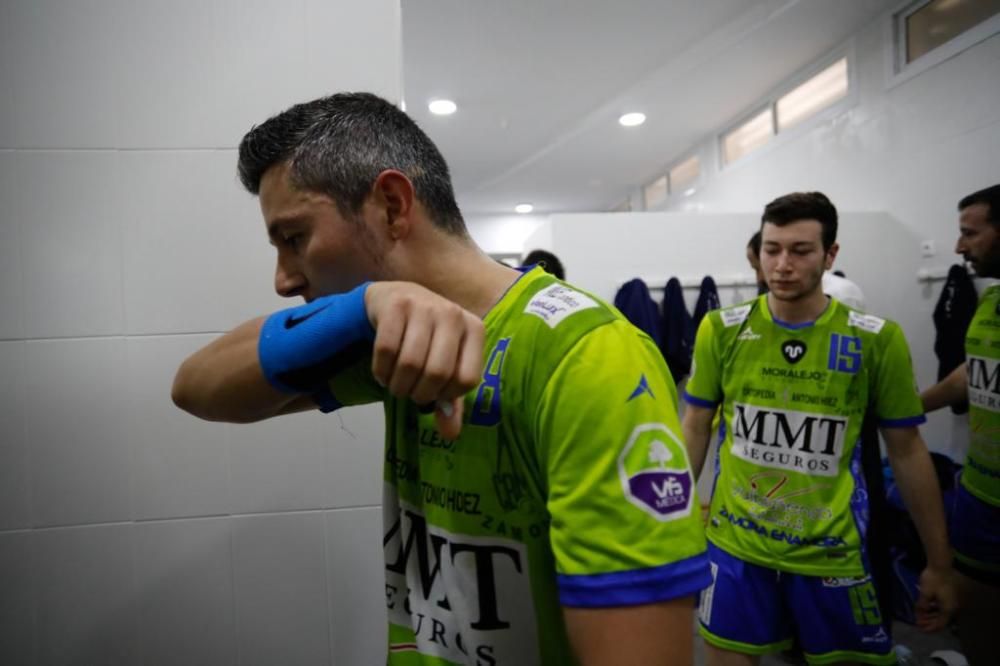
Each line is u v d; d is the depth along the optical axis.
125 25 0.98
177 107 0.99
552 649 0.47
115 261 0.98
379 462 1.04
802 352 1.19
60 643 0.98
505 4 2.53
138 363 0.99
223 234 1.00
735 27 2.82
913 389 1.15
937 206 2.59
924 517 1.16
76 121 0.97
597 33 2.81
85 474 0.98
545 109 3.72
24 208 0.96
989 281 2.39
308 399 0.58
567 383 0.40
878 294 2.85
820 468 1.14
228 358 0.47
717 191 4.32
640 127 4.15
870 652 1.10
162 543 1.00
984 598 1.46
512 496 0.46
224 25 1.00
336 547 1.03
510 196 5.93
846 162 3.09
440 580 0.52
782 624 1.17
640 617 0.36
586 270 2.92
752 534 1.17
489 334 0.47
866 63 2.92
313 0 1.02
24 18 0.96
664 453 0.39
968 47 2.40
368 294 0.38
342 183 0.47
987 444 1.46
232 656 1.01
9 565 0.96
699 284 2.95
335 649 1.03
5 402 0.96
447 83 3.30
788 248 1.16
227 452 1.01
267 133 0.49
